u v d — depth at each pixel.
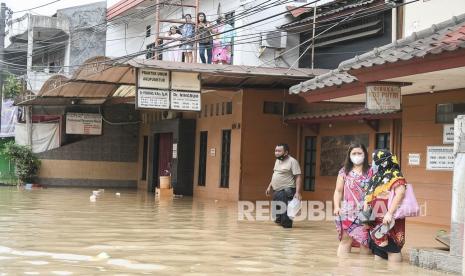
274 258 8.05
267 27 19.53
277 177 12.38
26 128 26.55
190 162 22.81
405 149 13.90
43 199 17.84
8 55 32.94
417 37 10.83
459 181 7.28
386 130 15.79
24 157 25.45
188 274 6.59
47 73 28.25
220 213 15.00
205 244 9.12
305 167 19.28
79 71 17.72
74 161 26.64
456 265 7.20
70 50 29.53
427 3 14.19
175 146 22.97
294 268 7.32
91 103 25.34
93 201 17.80
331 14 17.91
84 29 28.06
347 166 8.70
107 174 27.17
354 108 15.80
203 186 21.88
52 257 7.32
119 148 27.41
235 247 8.94
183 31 19.86
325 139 18.39
